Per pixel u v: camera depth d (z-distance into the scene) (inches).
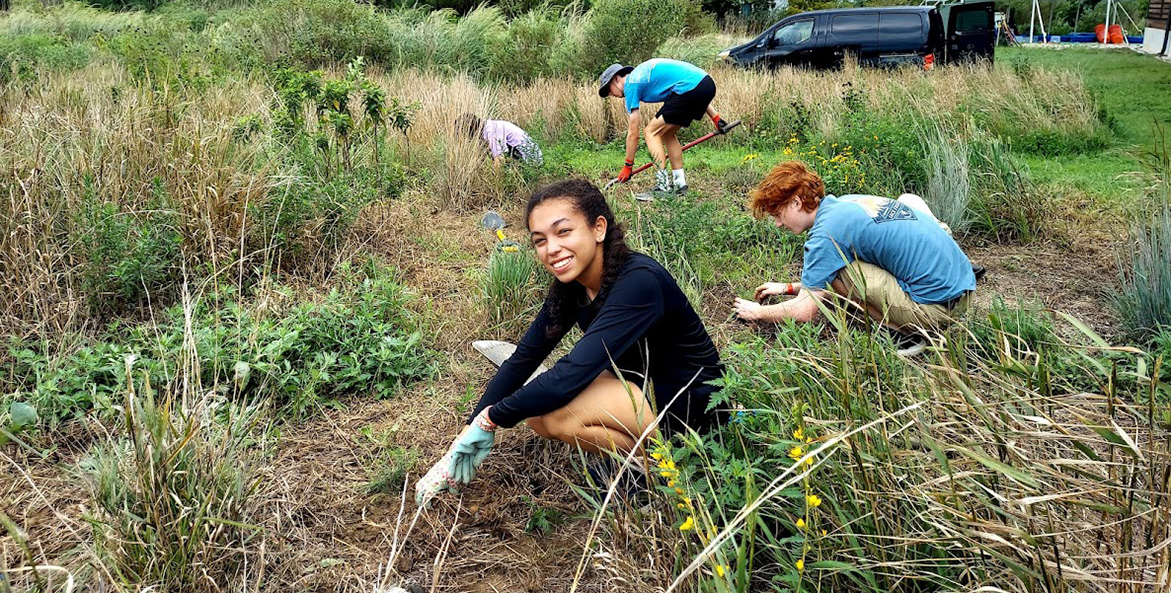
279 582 104.2
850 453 91.0
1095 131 351.6
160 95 243.3
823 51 563.5
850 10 561.0
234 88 307.1
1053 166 315.0
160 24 644.7
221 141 207.5
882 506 91.4
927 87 399.2
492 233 236.5
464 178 269.7
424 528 114.7
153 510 93.7
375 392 149.3
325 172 247.1
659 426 110.9
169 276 179.5
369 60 581.0
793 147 340.5
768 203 155.7
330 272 199.5
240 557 105.2
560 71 538.0
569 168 302.2
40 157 189.8
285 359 148.1
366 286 173.0
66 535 108.7
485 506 119.4
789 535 104.2
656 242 205.9
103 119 217.3
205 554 98.1
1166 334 149.7
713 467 100.5
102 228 170.7
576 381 102.7
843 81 435.8
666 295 106.5
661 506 103.5
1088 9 1226.0
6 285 161.2
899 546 88.3
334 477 125.3
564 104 419.5
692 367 112.0
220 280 175.8
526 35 558.9
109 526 96.0
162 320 168.4
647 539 100.0
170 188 195.3
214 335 144.9
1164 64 677.3
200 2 880.9
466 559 110.3
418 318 171.8
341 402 146.0
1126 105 454.6
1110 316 178.9
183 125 214.5
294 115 250.1
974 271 173.5
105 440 129.3
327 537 113.0
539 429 115.4
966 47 561.3
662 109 284.8
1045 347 144.4
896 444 94.7
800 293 156.6
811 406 102.0
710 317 179.3
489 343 145.4
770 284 169.6
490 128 290.4
